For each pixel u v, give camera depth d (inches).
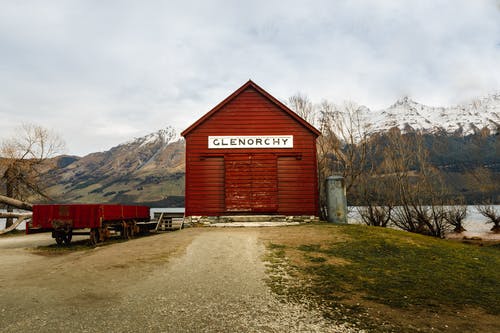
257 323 230.8
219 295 292.8
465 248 554.9
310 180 768.9
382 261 434.3
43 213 647.8
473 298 306.5
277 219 752.3
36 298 282.0
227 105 788.6
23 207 1237.1
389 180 1071.0
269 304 271.6
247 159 769.6
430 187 1074.1
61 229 646.5
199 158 769.6
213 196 759.1
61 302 271.0
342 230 621.6
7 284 333.7
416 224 1109.7
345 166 1064.8
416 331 225.5
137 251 487.2
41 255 563.8
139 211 884.6
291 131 782.5
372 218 1061.8
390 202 1064.8
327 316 247.3
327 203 789.2
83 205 644.7
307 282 339.0
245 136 776.9
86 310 252.5
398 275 374.6
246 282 335.6
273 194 759.1
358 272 381.1
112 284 325.1
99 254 473.1
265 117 784.3
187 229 706.2
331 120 1094.4
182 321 231.9
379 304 279.3
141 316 240.8
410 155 1107.3
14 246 706.8
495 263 460.4
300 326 227.1
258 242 542.0
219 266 400.5
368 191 1070.4
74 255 522.0
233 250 486.9
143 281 336.2
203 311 252.8
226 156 769.6
